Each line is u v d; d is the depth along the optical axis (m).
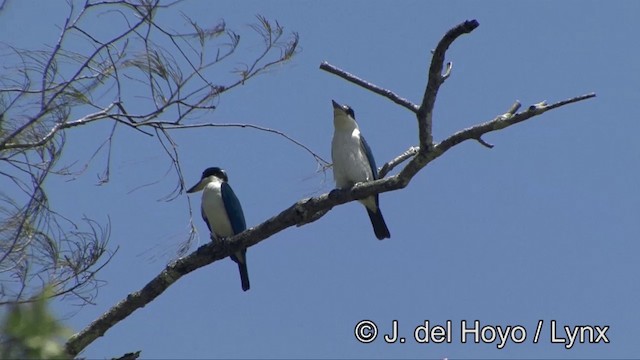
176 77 10.65
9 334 6.26
